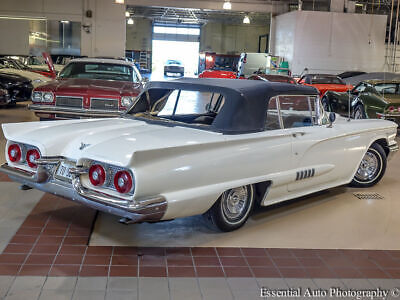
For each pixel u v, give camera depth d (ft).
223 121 13.35
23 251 11.85
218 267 11.53
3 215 14.47
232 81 15.07
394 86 37.24
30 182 13.32
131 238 13.17
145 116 15.66
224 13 104.22
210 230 14.11
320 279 11.16
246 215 14.17
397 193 19.22
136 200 10.98
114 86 26.50
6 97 39.01
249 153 13.24
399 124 34.73
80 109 25.22
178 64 120.26
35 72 51.39
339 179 17.39
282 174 14.42
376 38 79.97
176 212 11.69
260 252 12.60
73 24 80.74
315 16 78.28
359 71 76.18
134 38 135.54
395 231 14.80
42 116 25.67
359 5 82.07
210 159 12.25
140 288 10.27
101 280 10.53
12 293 9.74
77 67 29.73
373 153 19.70
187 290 10.28
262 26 134.41
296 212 16.29
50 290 9.96
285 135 14.44
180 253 12.28
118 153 11.18
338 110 41.63
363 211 16.70
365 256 12.69
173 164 11.47
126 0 82.28
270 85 14.61
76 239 12.86
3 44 80.07
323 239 13.83
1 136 28.53
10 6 79.20
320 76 54.70
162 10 105.09
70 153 12.62
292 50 79.15
